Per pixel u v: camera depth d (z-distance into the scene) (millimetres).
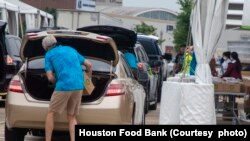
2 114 17125
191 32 12000
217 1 11227
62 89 10297
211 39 11336
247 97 15984
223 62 24797
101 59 11070
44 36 10953
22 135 11141
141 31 90438
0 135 12922
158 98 22391
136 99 11844
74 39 11156
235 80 15086
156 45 22844
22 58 11164
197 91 10883
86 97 10625
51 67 10453
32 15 36406
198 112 10883
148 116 17828
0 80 16891
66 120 10438
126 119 10727
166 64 26219
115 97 10477
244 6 16078
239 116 16047
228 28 17656
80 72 10492
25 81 10703
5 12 30156
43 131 11062
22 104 10508
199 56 11359
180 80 11805
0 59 16672
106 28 15352
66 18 40188
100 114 10391
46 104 10500
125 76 11195
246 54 28906
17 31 32812
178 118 11039
